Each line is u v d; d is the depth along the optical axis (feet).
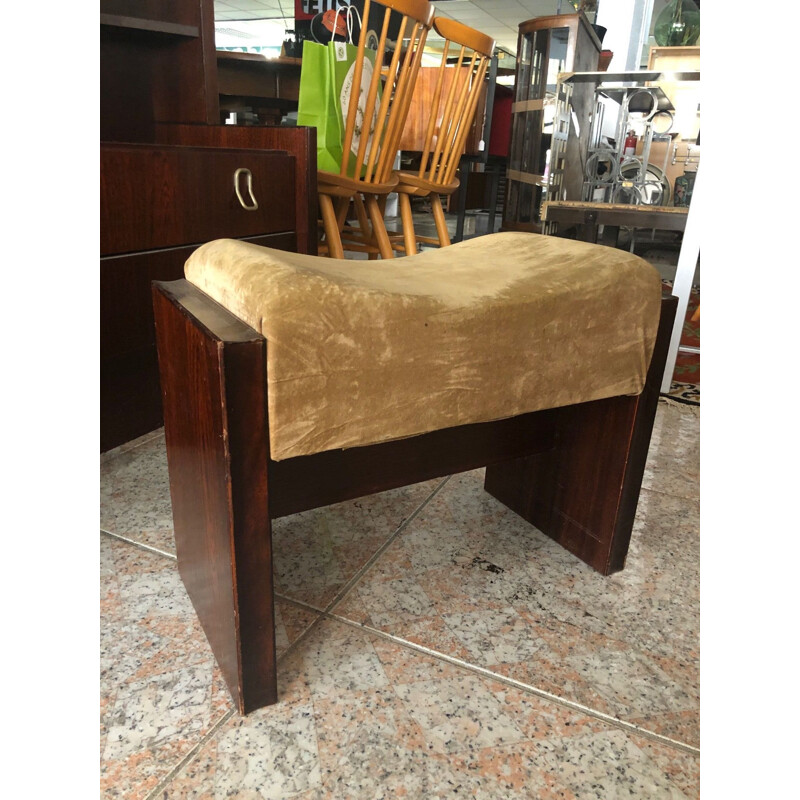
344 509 3.65
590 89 10.46
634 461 2.88
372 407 2.06
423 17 5.34
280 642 2.58
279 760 2.06
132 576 2.97
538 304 2.31
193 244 4.24
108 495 3.67
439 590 2.95
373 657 2.52
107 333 3.84
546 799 1.97
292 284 1.87
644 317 2.60
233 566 2.02
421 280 2.42
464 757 2.10
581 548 3.21
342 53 5.62
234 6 31.96
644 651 2.61
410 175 6.55
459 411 2.26
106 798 1.91
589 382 2.55
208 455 2.07
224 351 1.78
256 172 4.56
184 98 5.67
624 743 2.18
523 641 2.64
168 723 2.19
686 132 11.21
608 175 9.47
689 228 5.35
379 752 2.10
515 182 13.10
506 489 3.70
